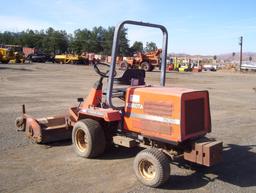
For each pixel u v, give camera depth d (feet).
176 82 46.50
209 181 10.33
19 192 9.22
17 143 13.42
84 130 11.67
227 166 11.68
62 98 25.80
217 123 18.60
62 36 185.98
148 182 9.73
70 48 185.47
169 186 9.89
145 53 72.69
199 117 10.28
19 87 32.63
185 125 9.83
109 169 10.98
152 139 10.50
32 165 11.19
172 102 9.90
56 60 98.99
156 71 73.72
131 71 11.62
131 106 10.93
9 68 61.72
